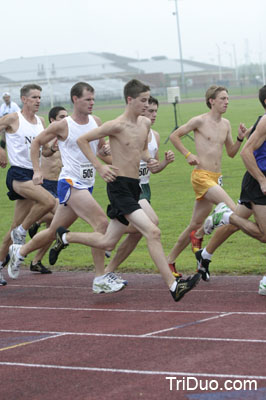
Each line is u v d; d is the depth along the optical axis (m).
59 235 17.69
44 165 23.61
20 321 15.94
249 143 16.08
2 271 24.09
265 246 24.95
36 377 11.59
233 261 22.62
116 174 16.34
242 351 12.27
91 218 17.59
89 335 14.15
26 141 20.91
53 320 15.81
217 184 20.22
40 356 12.81
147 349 12.79
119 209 16.28
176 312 15.83
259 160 16.50
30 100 21.05
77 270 23.25
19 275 22.84
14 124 20.95
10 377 11.68
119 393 10.52
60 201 18.11
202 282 19.70
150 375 11.27
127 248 18.70
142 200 19.36
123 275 21.56
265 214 16.55
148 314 15.80
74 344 13.51
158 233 15.87
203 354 12.24
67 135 17.78
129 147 16.41
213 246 18.83
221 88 20.38
